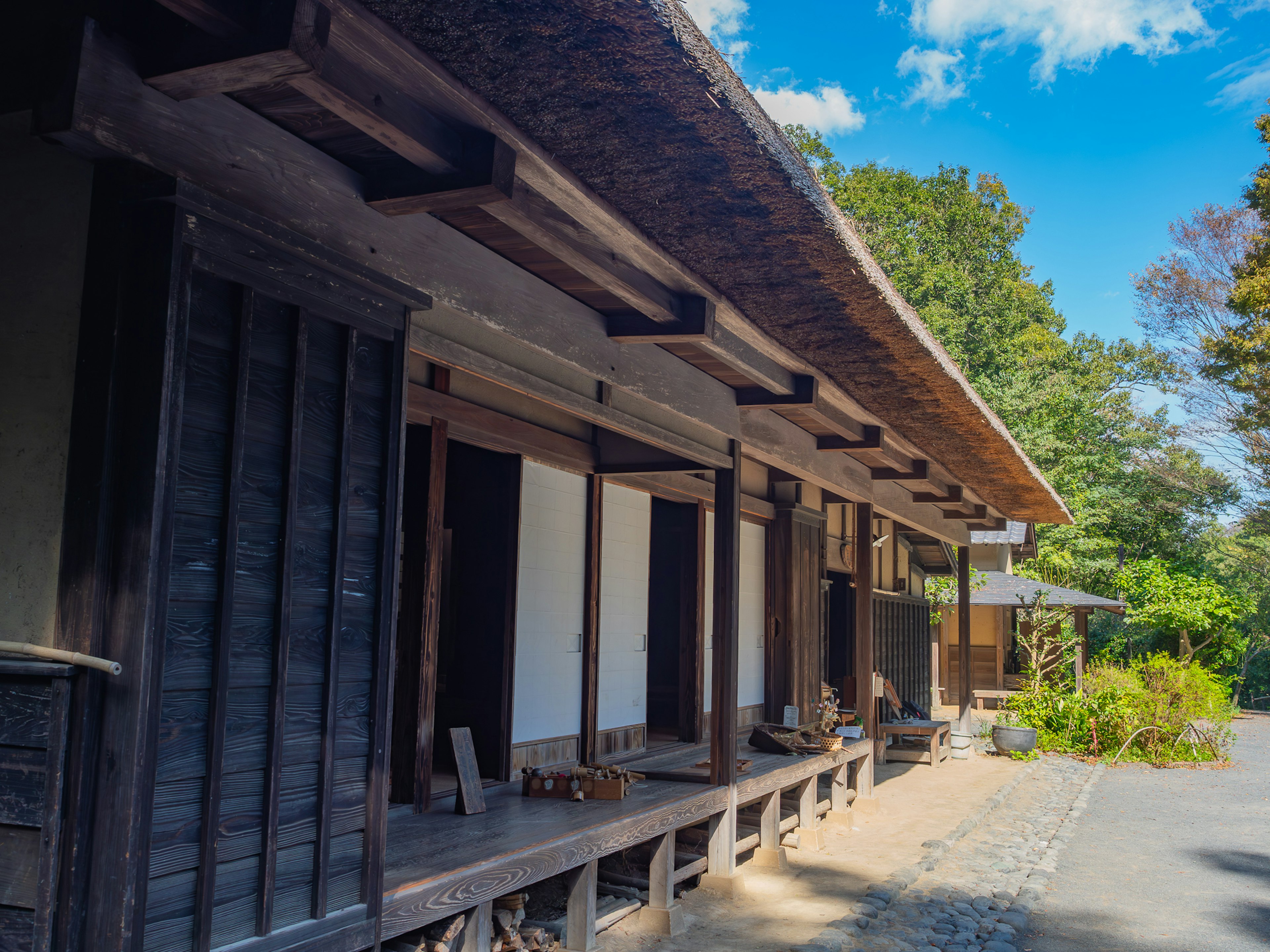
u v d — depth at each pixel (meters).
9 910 2.04
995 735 13.42
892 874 6.41
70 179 2.30
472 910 3.57
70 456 2.17
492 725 5.65
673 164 2.83
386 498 2.86
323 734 2.62
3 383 2.27
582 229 3.23
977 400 6.12
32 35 2.11
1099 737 14.44
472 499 5.93
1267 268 21.41
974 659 22.69
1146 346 31.03
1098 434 30.14
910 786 10.40
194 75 2.06
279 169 2.50
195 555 2.26
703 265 3.71
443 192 2.65
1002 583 21.11
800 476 7.20
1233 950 5.29
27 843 2.04
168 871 2.14
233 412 2.35
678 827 5.08
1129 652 27.08
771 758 7.15
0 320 2.31
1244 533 31.69
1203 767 13.49
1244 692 29.48
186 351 2.20
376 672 2.81
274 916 2.43
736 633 5.87
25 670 2.04
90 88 2.01
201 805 2.24
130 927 2.02
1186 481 28.81
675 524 8.89
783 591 9.45
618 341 4.38
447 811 4.71
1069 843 8.16
